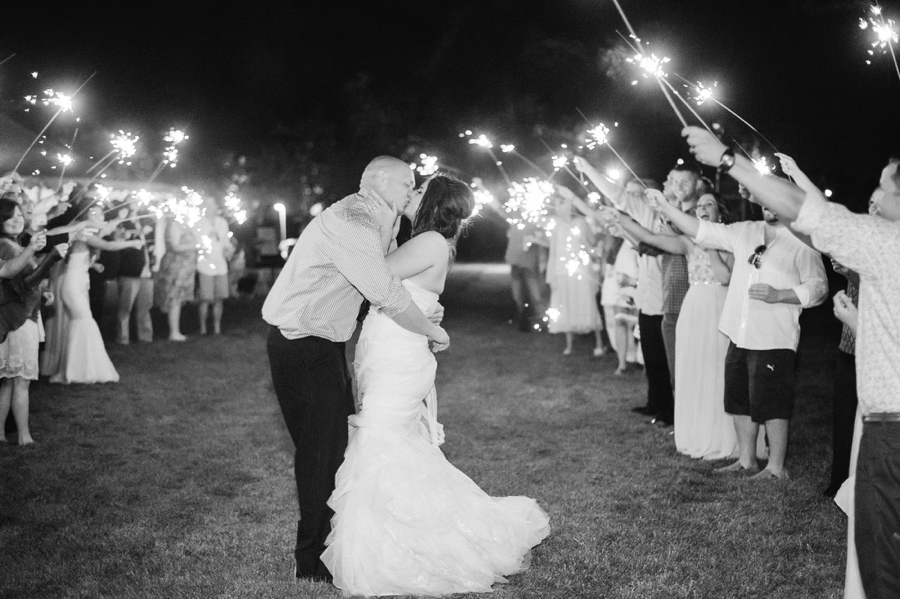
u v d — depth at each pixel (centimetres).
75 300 973
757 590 420
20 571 451
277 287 432
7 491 588
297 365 429
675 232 691
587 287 1144
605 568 448
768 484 588
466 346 1244
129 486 600
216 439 732
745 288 597
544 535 468
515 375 1015
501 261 3662
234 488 595
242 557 468
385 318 456
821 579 432
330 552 432
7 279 593
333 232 421
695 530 501
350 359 663
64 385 966
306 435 434
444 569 420
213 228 1354
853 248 286
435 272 453
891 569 291
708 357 661
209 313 1700
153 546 486
